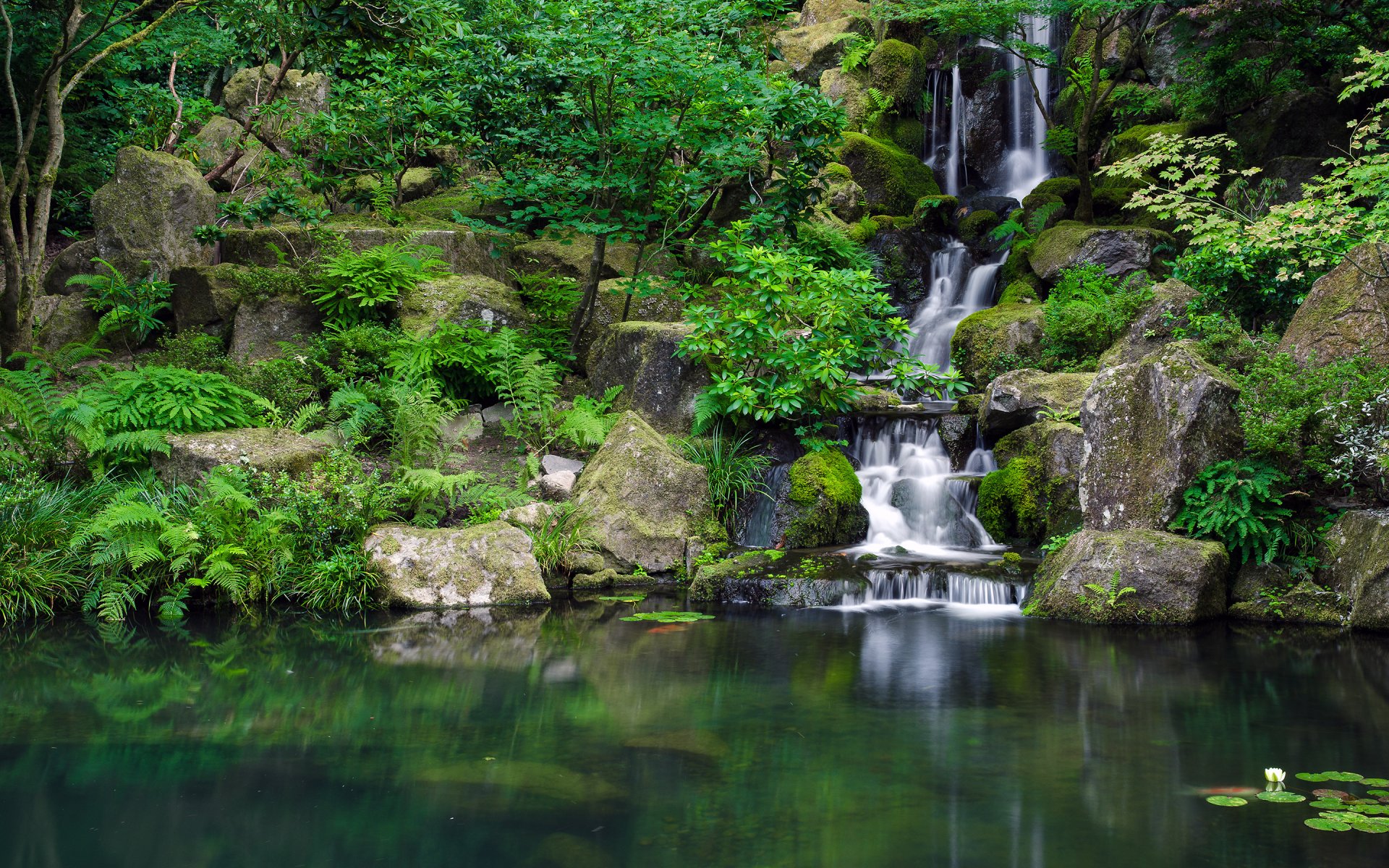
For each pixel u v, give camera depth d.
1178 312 11.70
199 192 14.05
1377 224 10.19
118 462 9.66
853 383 11.48
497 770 4.80
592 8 12.37
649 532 10.14
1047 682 6.46
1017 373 11.19
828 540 10.45
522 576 9.22
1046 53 17.55
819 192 13.49
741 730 5.44
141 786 4.56
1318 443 8.52
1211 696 6.14
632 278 13.48
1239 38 16.06
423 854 3.85
